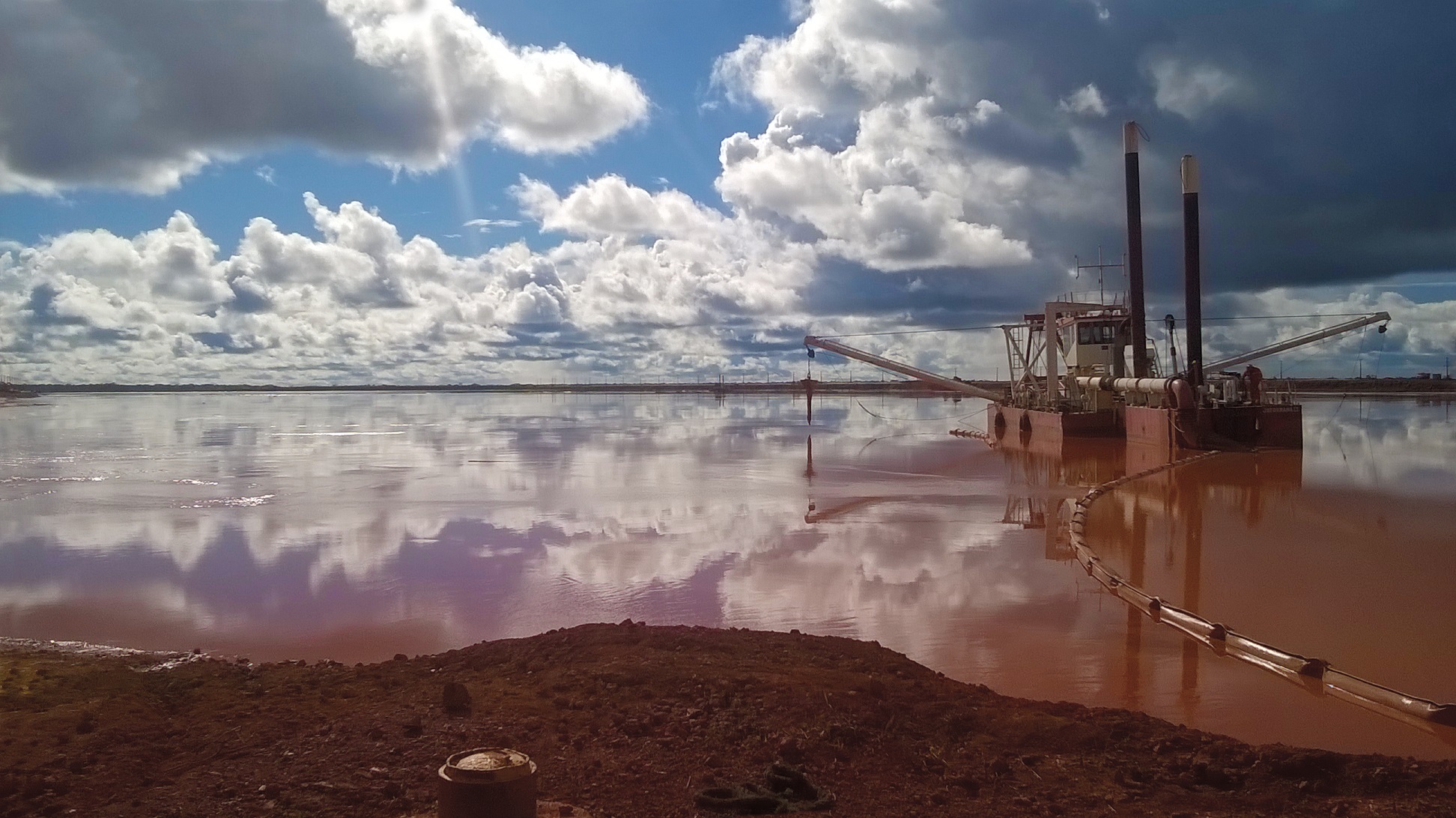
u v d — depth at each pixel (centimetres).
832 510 2931
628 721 930
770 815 737
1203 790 824
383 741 883
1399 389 18500
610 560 2139
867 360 7756
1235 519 2652
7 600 1784
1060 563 2075
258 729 934
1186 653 1384
